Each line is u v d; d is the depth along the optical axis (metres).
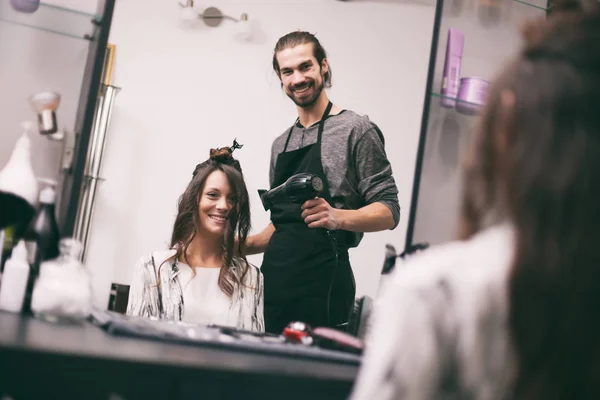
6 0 1.70
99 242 3.47
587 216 0.70
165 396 1.06
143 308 2.22
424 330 0.73
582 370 0.70
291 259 2.49
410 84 3.93
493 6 1.95
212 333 1.50
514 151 0.74
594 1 0.85
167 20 3.66
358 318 1.79
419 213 1.80
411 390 0.72
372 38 3.89
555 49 0.77
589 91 0.73
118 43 3.59
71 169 1.66
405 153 3.91
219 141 3.69
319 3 3.83
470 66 1.92
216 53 3.71
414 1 3.94
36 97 1.68
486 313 0.72
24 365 1.01
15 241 1.61
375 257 3.81
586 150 0.71
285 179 2.64
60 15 1.72
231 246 2.35
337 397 1.16
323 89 2.66
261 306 2.37
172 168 3.62
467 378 0.72
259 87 3.75
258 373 1.10
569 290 0.70
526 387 0.71
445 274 0.75
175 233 2.38
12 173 1.62
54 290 1.41
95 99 1.66
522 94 0.76
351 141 2.52
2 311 1.49
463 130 1.86
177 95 3.65
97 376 1.04
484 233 0.79
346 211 2.35
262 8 3.76
